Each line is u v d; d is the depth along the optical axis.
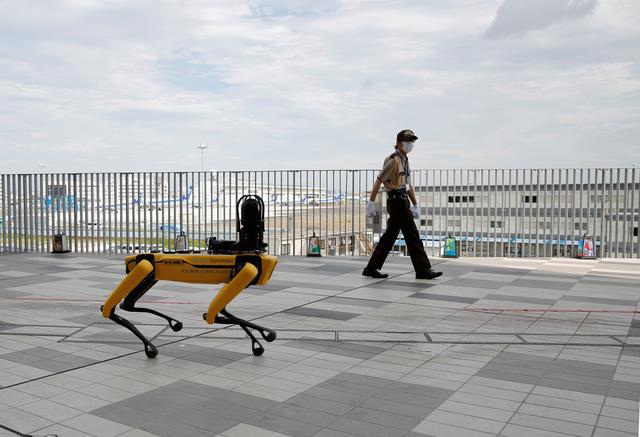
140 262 4.97
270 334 5.29
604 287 9.14
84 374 4.60
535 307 7.46
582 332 6.09
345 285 9.27
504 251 14.48
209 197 16.81
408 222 9.85
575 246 14.18
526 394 4.18
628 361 5.04
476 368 4.82
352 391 4.23
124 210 16.80
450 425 3.61
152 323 6.42
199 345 5.50
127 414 3.76
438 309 7.32
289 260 12.82
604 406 3.95
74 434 3.44
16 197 15.91
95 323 6.41
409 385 4.38
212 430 3.51
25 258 13.09
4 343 5.55
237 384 4.38
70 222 15.36
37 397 4.07
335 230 15.91
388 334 5.98
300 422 3.65
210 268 5.04
